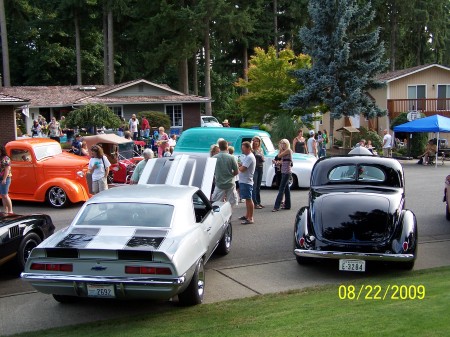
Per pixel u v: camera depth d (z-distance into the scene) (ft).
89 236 19.86
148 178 29.96
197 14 126.21
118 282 18.35
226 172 35.86
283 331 16.62
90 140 56.59
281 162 43.96
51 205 46.55
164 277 18.39
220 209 28.58
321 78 94.43
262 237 34.60
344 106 94.12
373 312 17.95
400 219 25.43
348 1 96.89
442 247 31.63
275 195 52.01
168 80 189.06
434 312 17.24
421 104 116.67
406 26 176.86
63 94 117.08
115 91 116.06
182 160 30.96
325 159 30.83
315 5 98.73
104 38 159.94
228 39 141.08
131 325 19.12
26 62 171.94
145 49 156.87
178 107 121.49
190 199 23.16
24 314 21.27
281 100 102.32
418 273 25.63
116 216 21.29
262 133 55.83
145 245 18.97
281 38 171.73
